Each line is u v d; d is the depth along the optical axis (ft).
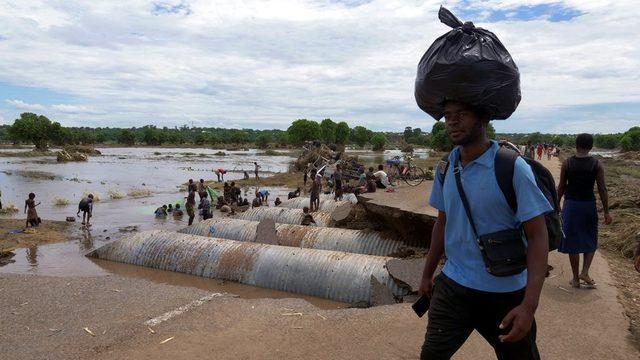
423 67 9.26
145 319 21.36
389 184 61.87
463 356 15.97
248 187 119.65
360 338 18.03
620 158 217.97
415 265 29.12
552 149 165.37
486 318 9.51
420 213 35.40
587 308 19.92
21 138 353.92
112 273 38.86
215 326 20.06
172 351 17.63
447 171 9.75
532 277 8.36
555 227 8.97
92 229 60.44
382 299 26.43
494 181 8.72
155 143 549.54
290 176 145.07
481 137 9.11
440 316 9.69
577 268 22.39
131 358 17.20
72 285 27.71
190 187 66.18
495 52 8.75
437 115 10.02
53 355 17.85
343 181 115.14
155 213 72.79
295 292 32.86
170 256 39.58
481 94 8.60
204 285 35.22
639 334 17.52
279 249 35.83
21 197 94.22
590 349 16.31
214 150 424.87
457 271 9.59
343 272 31.40
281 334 18.79
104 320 21.61
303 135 407.85
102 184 123.75
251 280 34.91
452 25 9.53
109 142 611.06
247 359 16.69
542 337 17.20
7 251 45.34
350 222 46.29
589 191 21.70
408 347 17.11
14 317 22.47
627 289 22.50
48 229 58.13
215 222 48.78
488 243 8.90
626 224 36.42
